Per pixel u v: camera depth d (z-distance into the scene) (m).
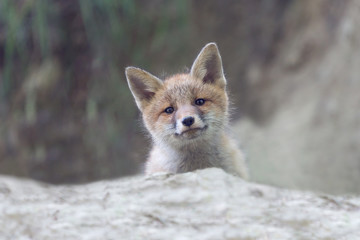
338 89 15.24
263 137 15.70
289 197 5.29
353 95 14.95
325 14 16.11
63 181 17.33
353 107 14.84
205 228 4.55
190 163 7.82
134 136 17.02
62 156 17.44
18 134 17.53
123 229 4.53
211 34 17.34
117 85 17.14
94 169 17.20
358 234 4.51
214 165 7.80
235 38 17.22
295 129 15.41
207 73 8.00
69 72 17.33
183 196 5.10
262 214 4.81
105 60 17.11
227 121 8.02
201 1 17.64
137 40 17.39
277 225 4.65
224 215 4.79
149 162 8.34
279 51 16.62
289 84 16.17
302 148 15.09
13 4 16.56
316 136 15.05
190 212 4.84
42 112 17.50
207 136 7.53
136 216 4.77
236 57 17.08
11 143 17.56
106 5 16.56
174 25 17.39
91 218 4.71
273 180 15.02
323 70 15.69
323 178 14.56
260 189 5.34
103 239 4.36
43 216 4.75
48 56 17.19
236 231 4.50
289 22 16.72
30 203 5.10
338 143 14.70
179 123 7.35
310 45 16.12
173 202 5.01
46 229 4.53
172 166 7.89
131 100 17.09
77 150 17.34
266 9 17.16
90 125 17.28
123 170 17.00
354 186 14.19
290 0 16.98
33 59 17.47
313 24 16.30
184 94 7.62
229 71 16.94
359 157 14.28
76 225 4.59
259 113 16.23
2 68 18.08
